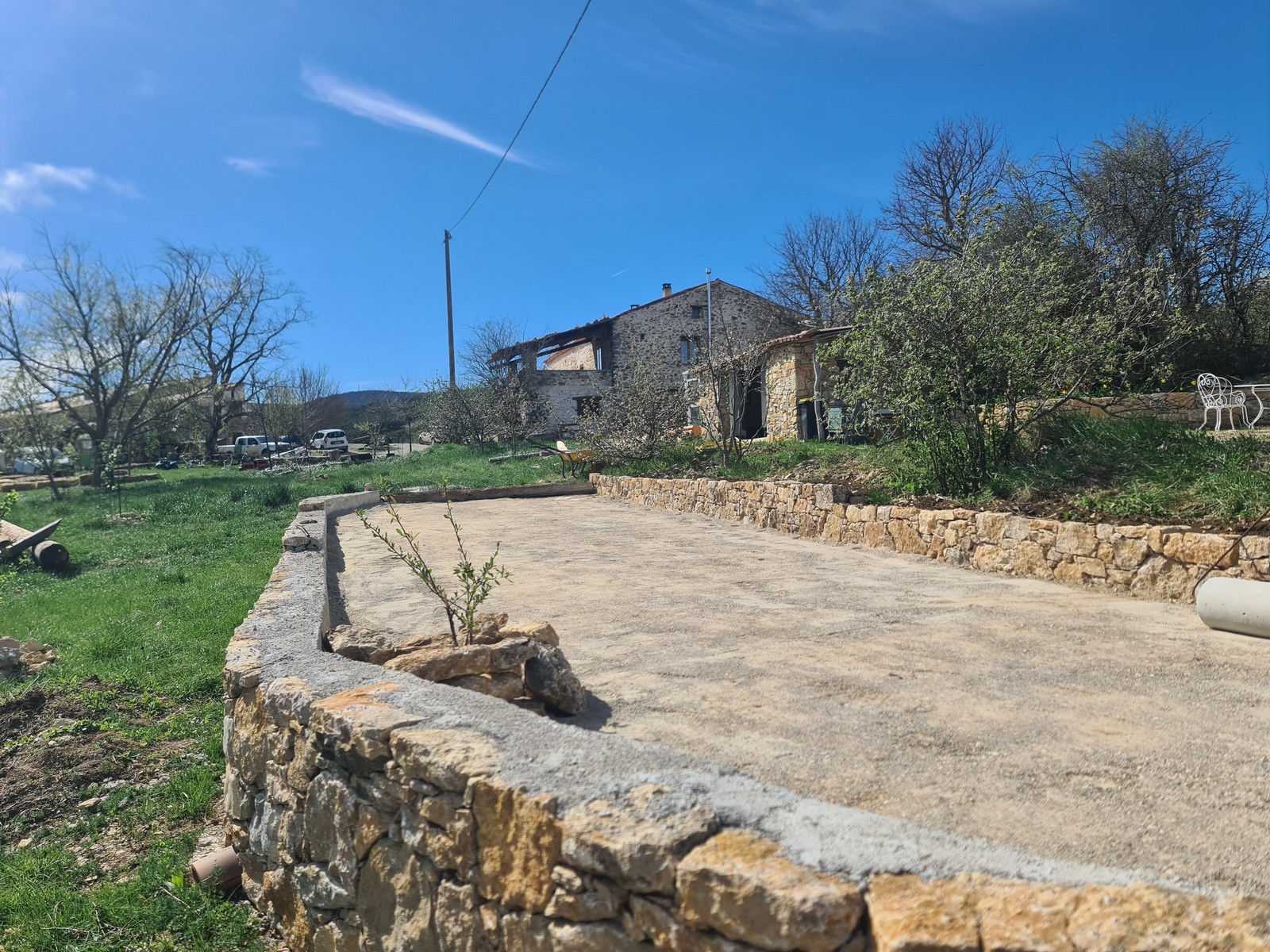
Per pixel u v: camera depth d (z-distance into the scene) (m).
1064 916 1.60
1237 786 3.03
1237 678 4.25
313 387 52.50
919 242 25.22
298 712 3.18
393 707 2.96
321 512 13.60
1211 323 14.68
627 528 11.66
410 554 9.66
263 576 9.73
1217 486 6.52
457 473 22.08
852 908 1.68
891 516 8.60
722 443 15.01
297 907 3.15
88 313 29.81
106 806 4.23
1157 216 16.03
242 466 35.97
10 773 4.50
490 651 3.90
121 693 5.73
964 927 1.60
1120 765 3.23
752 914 1.72
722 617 5.98
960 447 8.86
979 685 4.23
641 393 17.52
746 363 15.84
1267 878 2.40
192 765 4.64
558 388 35.75
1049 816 2.82
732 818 2.04
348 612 6.82
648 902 1.90
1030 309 8.63
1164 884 1.71
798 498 10.25
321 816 3.00
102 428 30.41
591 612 6.32
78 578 11.12
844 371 10.03
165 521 17.03
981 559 7.46
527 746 2.54
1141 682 4.22
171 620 7.72
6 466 34.31
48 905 3.43
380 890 2.69
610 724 3.87
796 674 4.50
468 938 2.33
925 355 8.69
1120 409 9.83
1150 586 6.02
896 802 2.95
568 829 2.04
